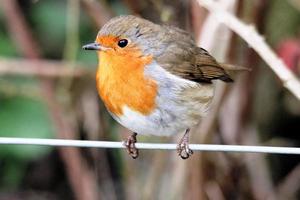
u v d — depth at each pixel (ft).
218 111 33.47
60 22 42.70
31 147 41.73
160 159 35.76
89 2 36.17
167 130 29.14
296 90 27.73
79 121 39.75
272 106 42.65
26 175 45.21
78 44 40.45
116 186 42.93
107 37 28.43
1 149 41.78
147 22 29.14
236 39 33.06
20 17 38.42
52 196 46.21
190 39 30.78
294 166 44.19
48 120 41.24
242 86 35.86
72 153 39.19
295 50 35.68
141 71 28.37
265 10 35.47
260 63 37.47
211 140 34.71
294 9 40.70
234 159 37.09
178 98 28.81
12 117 41.22
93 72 38.40
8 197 44.98
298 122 43.21
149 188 36.17
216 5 29.68
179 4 34.35
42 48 42.65
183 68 29.60
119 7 41.42
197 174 34.55
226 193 37.37
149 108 28.43
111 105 28.58
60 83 39.19
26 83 41.01
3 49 41.70
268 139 43.24
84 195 39.42
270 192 39.32
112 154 42.91
